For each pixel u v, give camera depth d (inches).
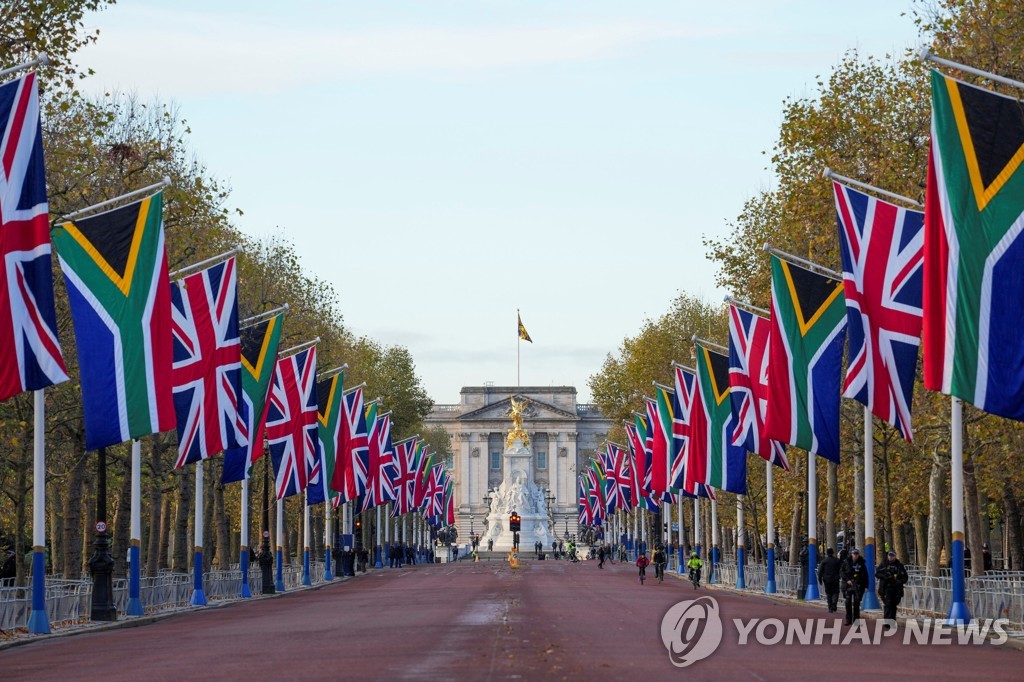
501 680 1422.2
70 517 3191.4
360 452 4726.9
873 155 3169.3
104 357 2309.3
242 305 4382.4
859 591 2420.0
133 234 2349.9
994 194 1845.5
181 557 4023.1
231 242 4387.3
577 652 1781.5
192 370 2770.7
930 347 1872.5
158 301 2347.4
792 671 1547.7
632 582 4911.4
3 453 3112.7
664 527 7869.1
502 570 6653.5
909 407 2213.3
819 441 2664.9
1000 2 2598.4
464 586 4409.5
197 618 2906.0
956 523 2304.4
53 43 2659.9
